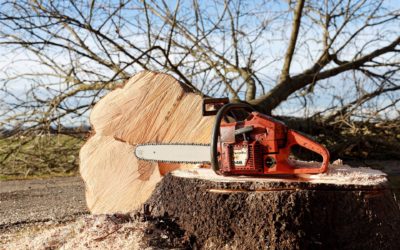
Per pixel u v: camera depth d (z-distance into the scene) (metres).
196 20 6.86
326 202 2.60
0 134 6.70
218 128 2.73
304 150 7.00
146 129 4.03
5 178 6.63
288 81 7.42
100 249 2.73
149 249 2.68
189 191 2.85
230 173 2.85
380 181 2.73
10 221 4.16
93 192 4.01
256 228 2.61
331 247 2.60
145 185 3.90
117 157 4.00
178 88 4.07
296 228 2.56
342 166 3.26
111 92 4.19
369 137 7.34
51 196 5.31
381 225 2.68
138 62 6.20
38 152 6.88
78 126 6.92
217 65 7.09
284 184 2.61
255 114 2.77
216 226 2.71
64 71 6.87
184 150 3.02
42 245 2.98
